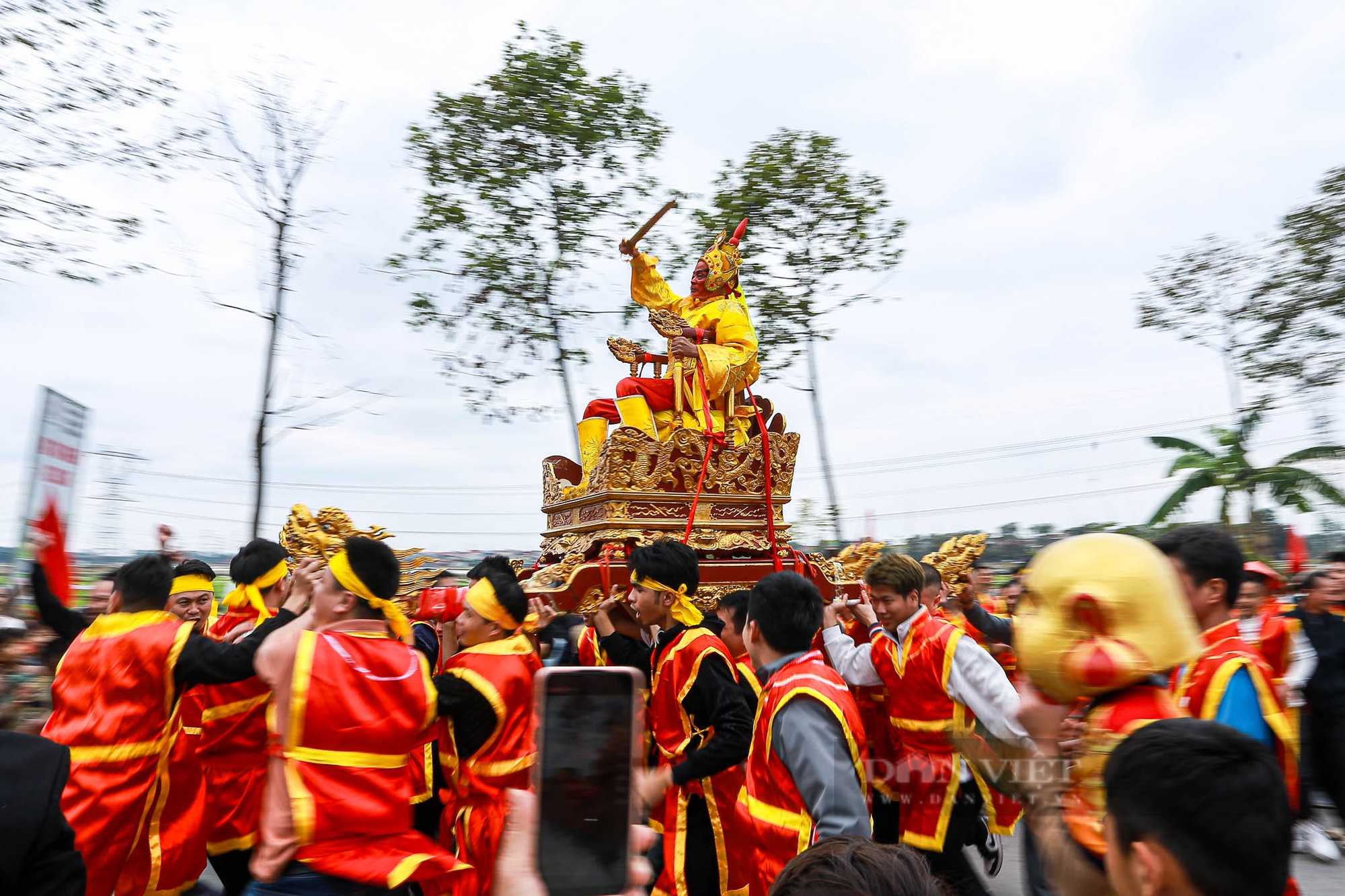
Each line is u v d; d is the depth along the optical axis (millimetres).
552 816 1525
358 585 3203
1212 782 1396
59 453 4566
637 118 13297
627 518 6484
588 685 1593
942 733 4105
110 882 3779
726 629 4895
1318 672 6711
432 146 12734
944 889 1883
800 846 3061
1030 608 2121
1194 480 19094
